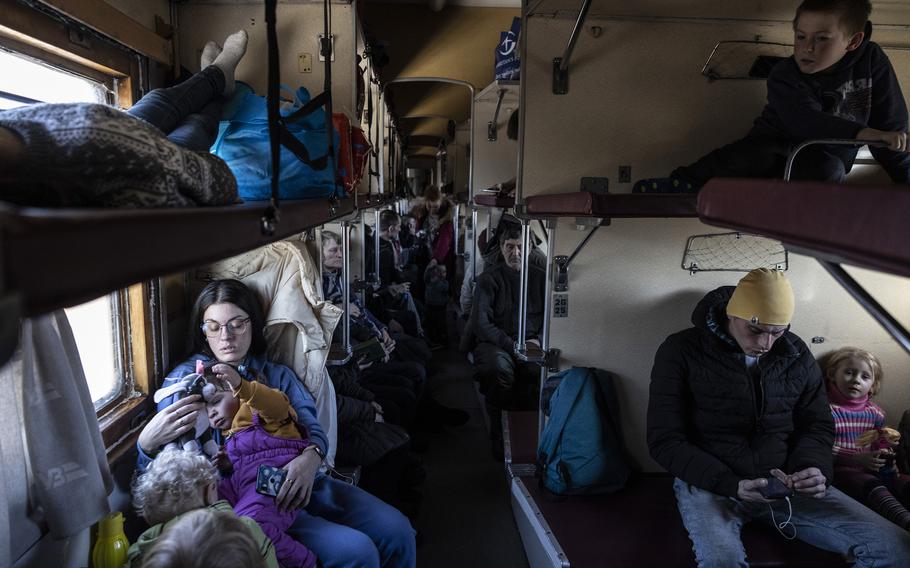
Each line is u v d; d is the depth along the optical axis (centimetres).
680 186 245
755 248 307
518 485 298
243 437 217
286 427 225
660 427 258
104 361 216
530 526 283
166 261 69
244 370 240
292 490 209
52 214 50
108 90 217
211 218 83
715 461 242
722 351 258
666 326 314
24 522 160
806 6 198
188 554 132
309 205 155
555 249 308
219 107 171
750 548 237
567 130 299
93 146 80
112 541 180
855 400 284
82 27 188
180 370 233
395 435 317
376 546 235
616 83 297
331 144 179
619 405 316
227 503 183
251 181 167
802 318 309
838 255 74
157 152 91
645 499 283
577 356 314
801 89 205
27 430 157
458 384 545
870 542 220
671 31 294
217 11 279
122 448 205
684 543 244
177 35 273
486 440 428
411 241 841
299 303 264
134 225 61
